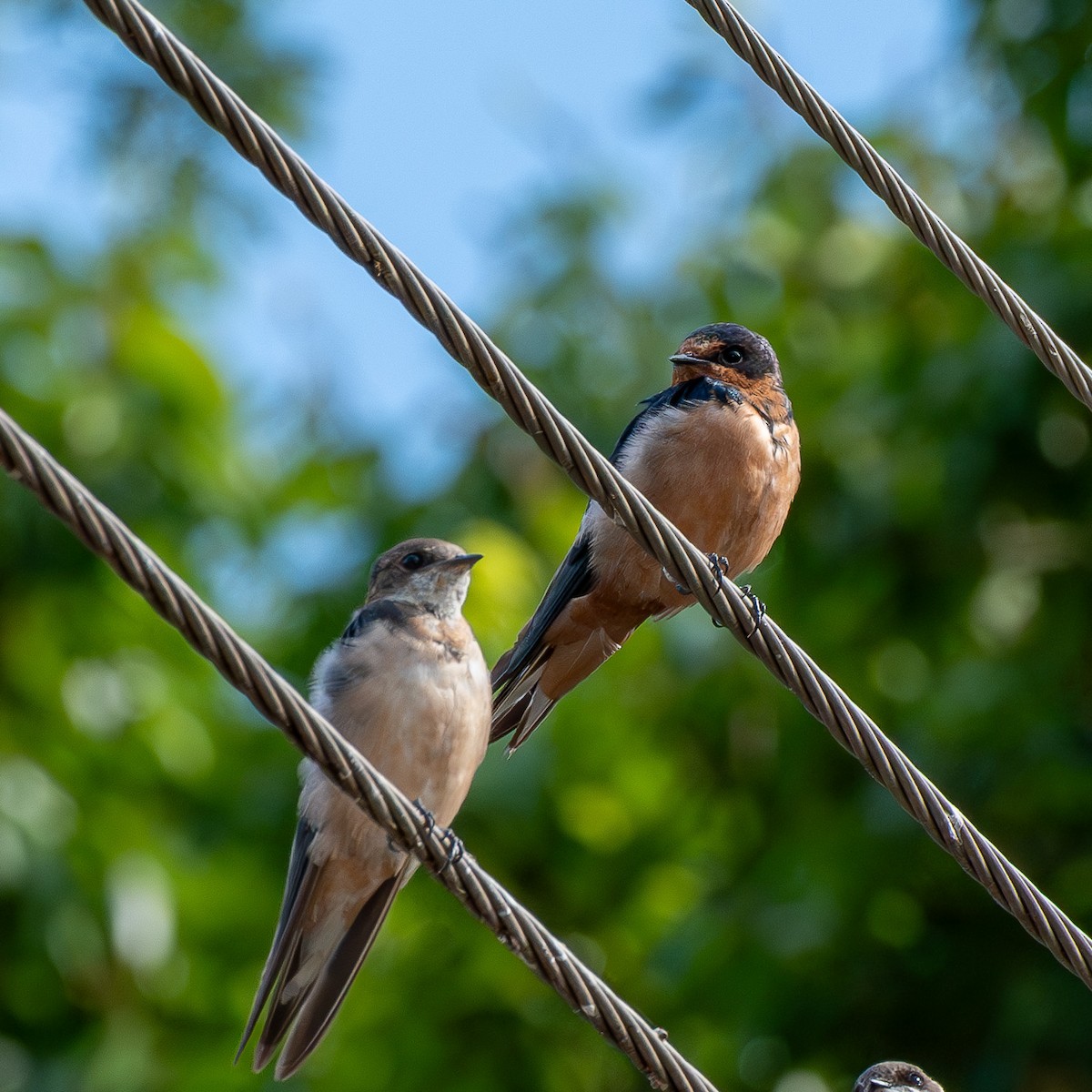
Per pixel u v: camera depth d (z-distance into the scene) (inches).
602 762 565.0
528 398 303.7
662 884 569.9
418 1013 561.0
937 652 548.1
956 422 531.2
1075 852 511.5
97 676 539.8
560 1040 560.7
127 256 589.9
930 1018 517.0
